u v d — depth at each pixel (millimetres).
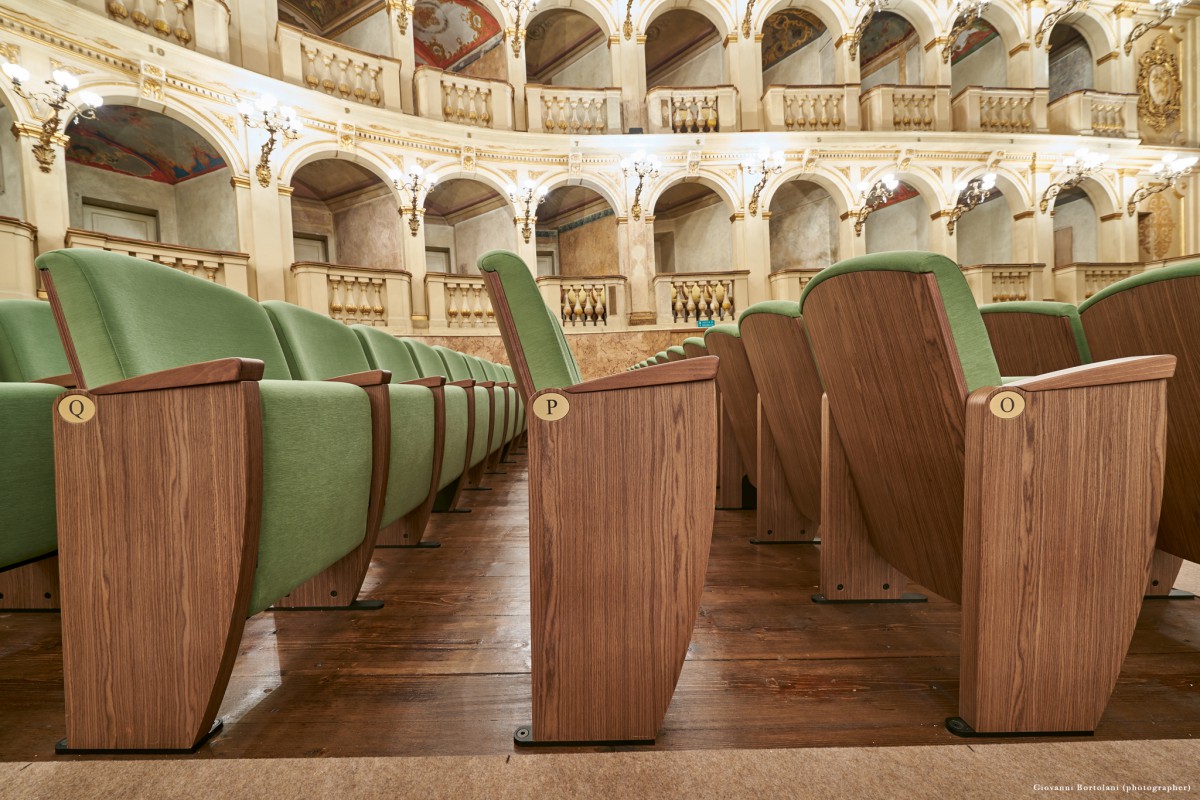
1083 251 11188
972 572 863
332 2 9555
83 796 732
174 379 783
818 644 1188
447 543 2014
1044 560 845
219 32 7004
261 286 7234
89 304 866
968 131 9711
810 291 1062
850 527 1399
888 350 930
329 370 1799
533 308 850
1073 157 9891
